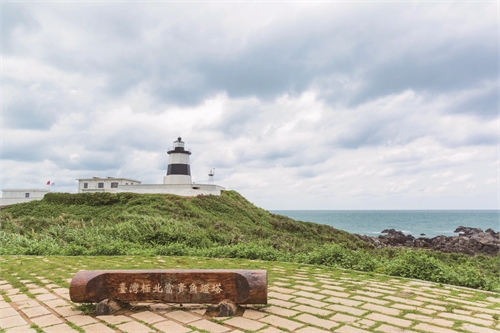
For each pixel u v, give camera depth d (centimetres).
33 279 745
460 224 8675
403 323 461
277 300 578
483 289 687
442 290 661
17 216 2769
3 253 1190
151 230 1572
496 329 439
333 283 715
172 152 4038
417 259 828
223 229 2311
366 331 430
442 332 427
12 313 509
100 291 508
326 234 3147
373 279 763
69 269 873
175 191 3303
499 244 3350
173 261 1028
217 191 3562
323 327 445
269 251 1119
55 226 1886
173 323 463
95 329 441
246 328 442
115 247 1214
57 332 430
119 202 2952
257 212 3453
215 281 506
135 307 532
